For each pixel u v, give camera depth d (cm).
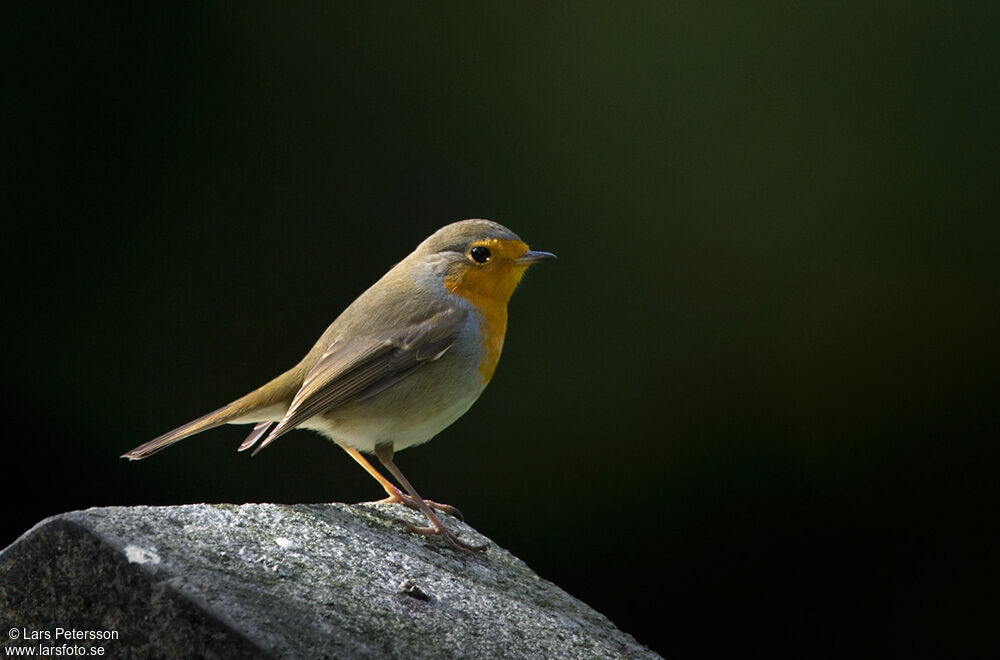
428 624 615
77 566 551
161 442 905
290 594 579
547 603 759
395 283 944
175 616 531
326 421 902
